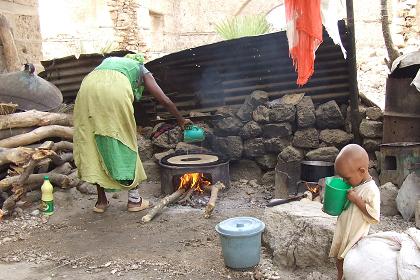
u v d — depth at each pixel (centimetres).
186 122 502
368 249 252
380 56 902
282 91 579
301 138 551
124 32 1188
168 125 618
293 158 545
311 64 360
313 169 466
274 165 576
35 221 459
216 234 411
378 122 520
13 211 472
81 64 657
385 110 493
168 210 485
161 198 531
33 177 500
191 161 531
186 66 596
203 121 617
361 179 262
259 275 323
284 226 352
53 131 550
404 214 405
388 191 427
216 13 1408
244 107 578
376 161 511
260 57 562
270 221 365
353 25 498
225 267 342
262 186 566
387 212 422
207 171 516
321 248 324
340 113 542
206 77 603
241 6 1405
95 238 414
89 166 443
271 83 580
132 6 1177
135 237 412
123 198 534
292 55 365
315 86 564
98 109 437
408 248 242
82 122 446
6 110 509
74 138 457
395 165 463
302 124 548
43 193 473
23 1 688
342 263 279
